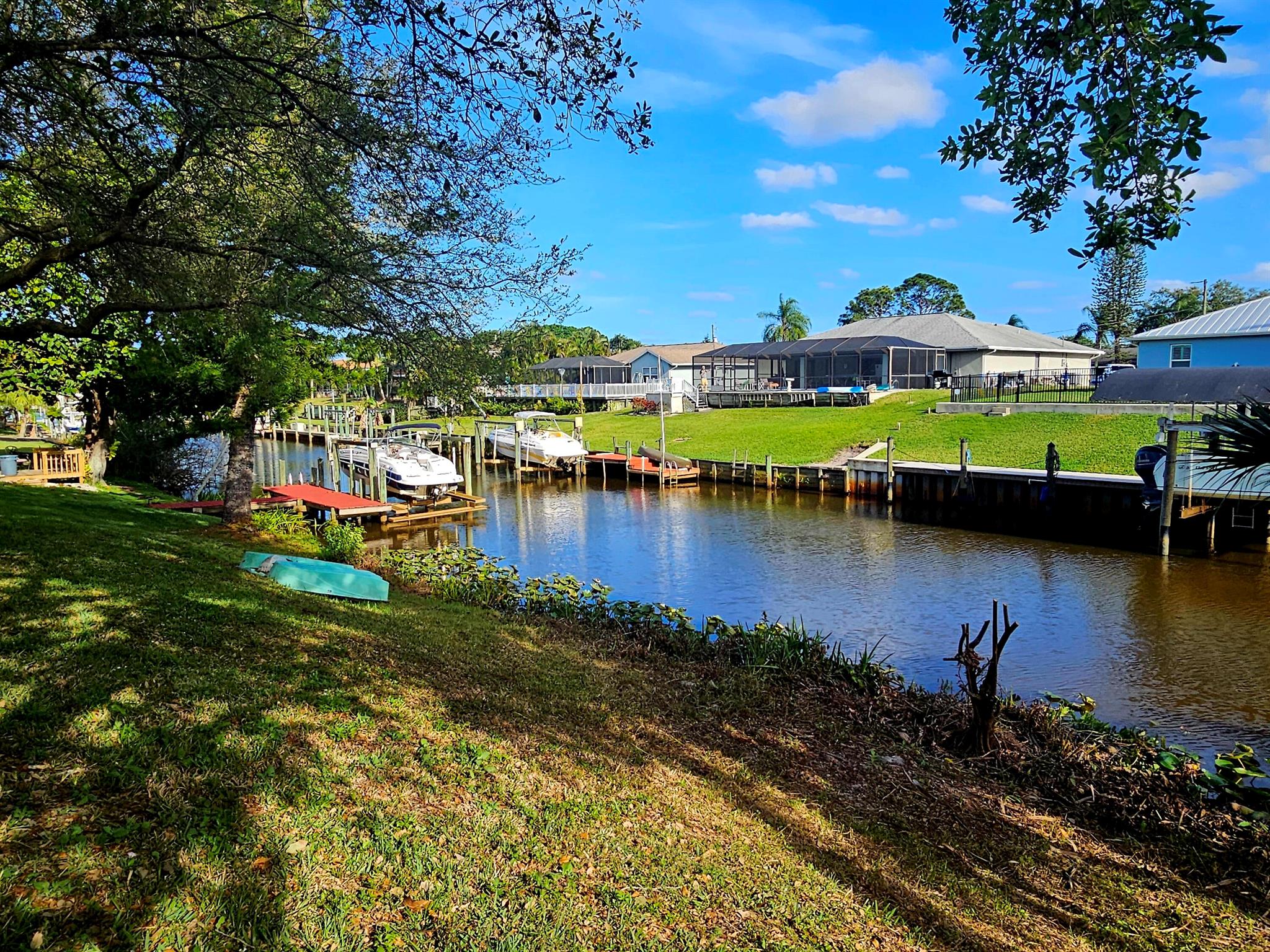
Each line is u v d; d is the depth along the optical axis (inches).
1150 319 2511.1
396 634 330.0
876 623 573.3
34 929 110.4
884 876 188.2
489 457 1790.1
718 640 400.2
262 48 226.1
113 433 871.7
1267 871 208.2
